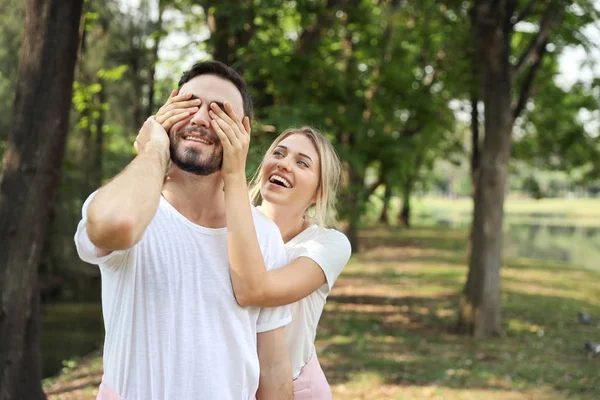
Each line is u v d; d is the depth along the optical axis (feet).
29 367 15.98
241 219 5.94
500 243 30.99
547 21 29.89
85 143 48.93
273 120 25.66
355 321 33.55
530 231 131.85
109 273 5.77
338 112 30.01
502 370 24.09
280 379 6.54
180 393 5.69
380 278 50.65
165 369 5.68
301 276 7.16
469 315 30.94
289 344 8.19
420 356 26.14
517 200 360.28
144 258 5.72
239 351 5.93
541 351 27.63
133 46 47.14
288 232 8.85
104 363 5.95
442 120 43.60
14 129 15.80
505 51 30.04
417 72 46.34
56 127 15.92
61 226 49.60
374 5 46.01
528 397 20.80
